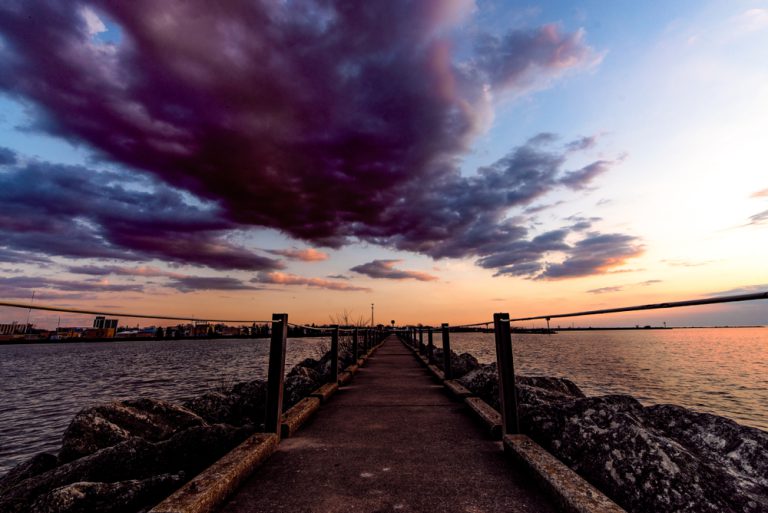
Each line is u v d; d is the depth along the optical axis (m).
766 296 1.59
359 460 3.13
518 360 34.50
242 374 25.30
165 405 5.67
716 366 34.72
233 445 3.78
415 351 15.24
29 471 4.59
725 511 2.12
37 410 15.01
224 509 2.28
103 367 35.84
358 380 7.98
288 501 2.39
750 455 3.05
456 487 2.59
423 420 4.48
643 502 2.30
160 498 2.99
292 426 3.85
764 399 16.77
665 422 3.87
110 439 4.83
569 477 2.37
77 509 2.72
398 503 2.35
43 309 2.35
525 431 3.53
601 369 28.34
